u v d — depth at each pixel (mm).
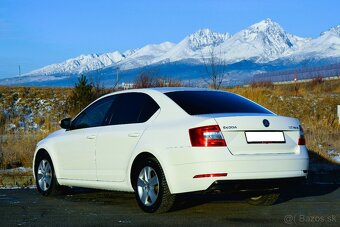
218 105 7840
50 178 9492
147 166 7672
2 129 17500
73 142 9008
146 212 7715
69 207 8320
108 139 8328
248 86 29500
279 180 7410
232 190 7199
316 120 21953
